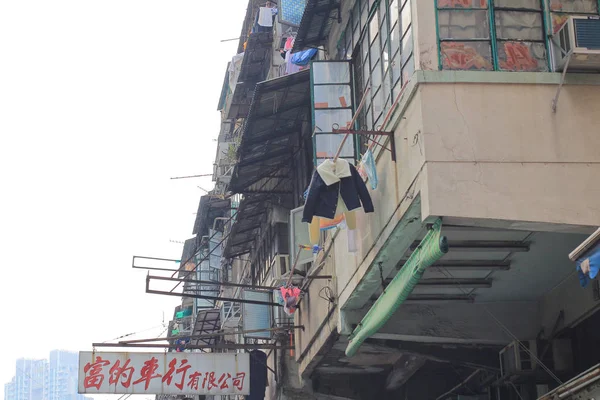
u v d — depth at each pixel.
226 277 29.48
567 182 8.10
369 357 13.73
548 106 8.30
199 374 14.92
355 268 10.91
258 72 22.62
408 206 8.55
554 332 10.80
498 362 11.85
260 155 17.09
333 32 13.80
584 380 7.82
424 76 8.31
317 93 12.34
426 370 14.33
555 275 10.34
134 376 14.70
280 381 17.16
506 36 8.68
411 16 9.03
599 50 8.08
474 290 10.79
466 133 8.16
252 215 20.33
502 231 8.98
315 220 10.77
